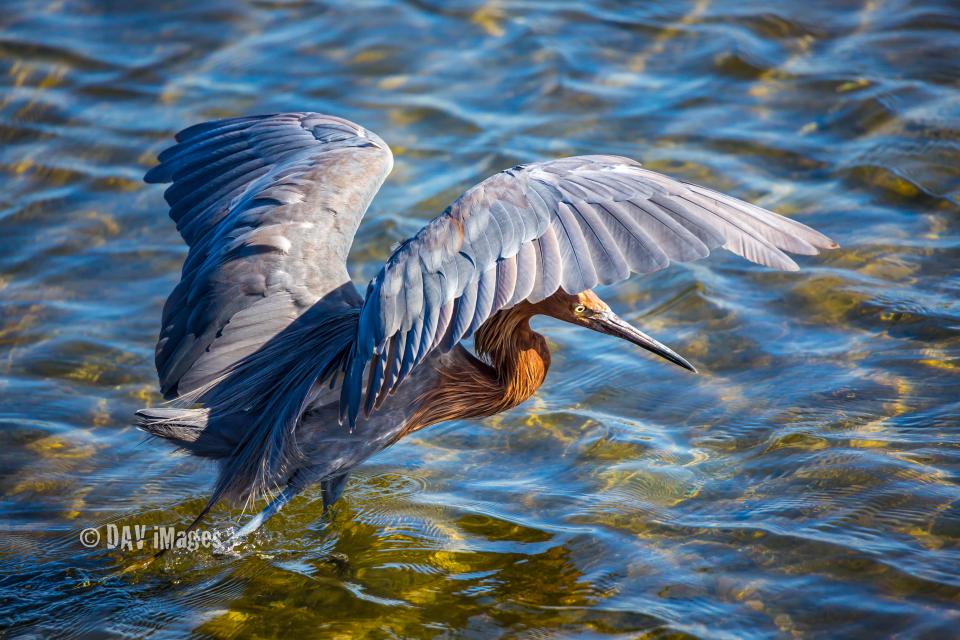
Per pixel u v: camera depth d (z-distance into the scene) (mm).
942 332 12391
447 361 10750
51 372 12641
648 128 16453
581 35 18766
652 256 7488
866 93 16891
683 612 9172
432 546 10289
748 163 15586
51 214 15203
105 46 18609
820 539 9836
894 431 11133
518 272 7652
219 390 9992
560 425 11867
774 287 13523
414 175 15688
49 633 9375
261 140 11602
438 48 18484
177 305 10531
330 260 10320
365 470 11492
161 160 11852
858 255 13797
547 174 8242
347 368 8828
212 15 19391
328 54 18328
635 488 10812
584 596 9484
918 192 14836
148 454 11734
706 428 11539
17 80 17688
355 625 9367
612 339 13203
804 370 12133
